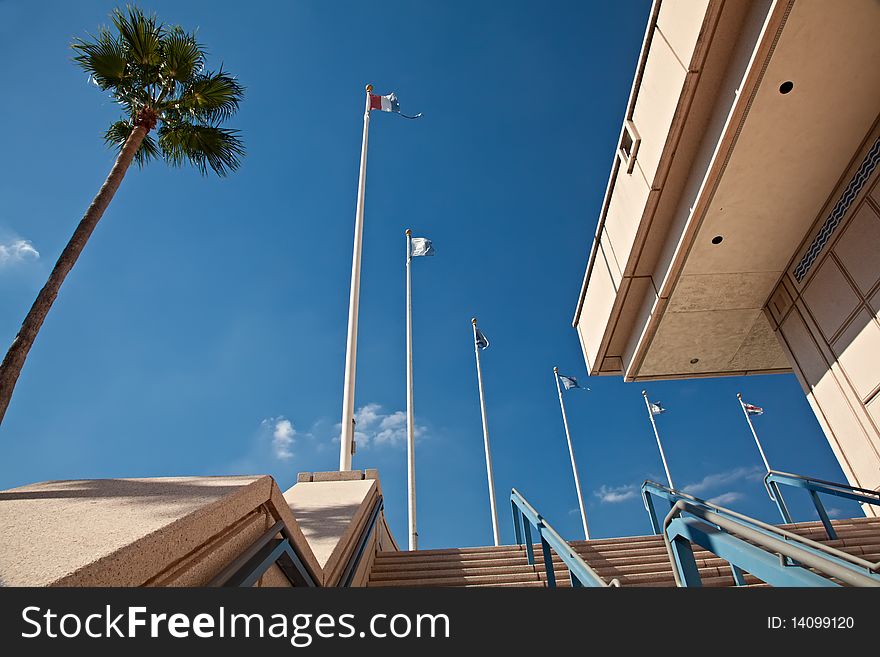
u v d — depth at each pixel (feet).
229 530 6.90
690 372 37.52
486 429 54.95
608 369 39.22
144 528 5.09
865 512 26.35
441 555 20.76
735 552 8.44
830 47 19.61
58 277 25.45
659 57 24.75
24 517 5.37
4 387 22.70
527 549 19.08
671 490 22.53
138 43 30.53
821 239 26.53
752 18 20.08
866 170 23.44
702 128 23.94
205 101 32.45
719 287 30.09
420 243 58.08
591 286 38.45
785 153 23.13
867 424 25.09
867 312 24.40
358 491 22.86
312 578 9.77
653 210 27.37
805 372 29.12
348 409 35.32
